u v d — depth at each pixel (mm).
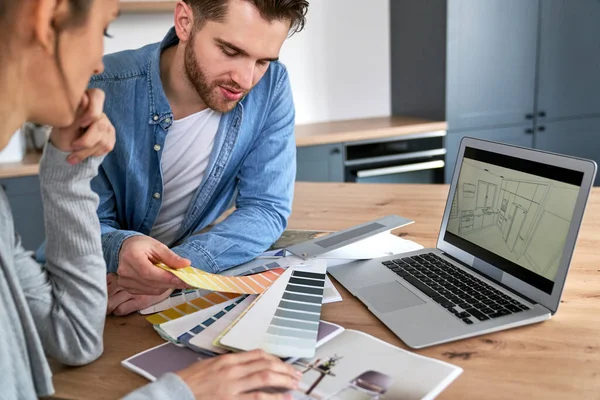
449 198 1271
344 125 3561
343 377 801
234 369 763
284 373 776
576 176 962
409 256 1254
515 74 3576
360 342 897
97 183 1393
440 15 3367
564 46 3650
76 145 861
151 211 1472
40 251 1374
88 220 906
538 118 3707
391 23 3795
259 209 1428
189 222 1535
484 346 887
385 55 3842
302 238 1428
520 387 776
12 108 702
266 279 1119
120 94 1358
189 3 1226
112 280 1107
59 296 886
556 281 967
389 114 3939
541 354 860
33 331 801
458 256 1214
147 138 1384
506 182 1115
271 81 1495
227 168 1492
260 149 1510
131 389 817
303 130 3410
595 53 3730
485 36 3445
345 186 1974
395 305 1020
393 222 1366
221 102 1295
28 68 692
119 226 1471
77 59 722
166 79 1396
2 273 776
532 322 955
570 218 961
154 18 3289
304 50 3625
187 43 1268
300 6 1188
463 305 1003
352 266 1223
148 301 1064
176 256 1065
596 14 3666
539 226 1021
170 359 879
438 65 3447
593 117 3836
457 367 819
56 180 884
